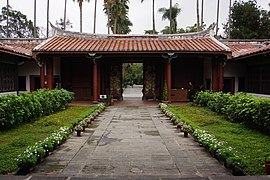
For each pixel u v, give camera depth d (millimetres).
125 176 4824
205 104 15773
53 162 6000
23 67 18750
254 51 14375
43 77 17312
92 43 18453
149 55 17531
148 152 6859
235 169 5066
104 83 20969
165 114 13602
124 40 19734
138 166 5758
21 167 5230
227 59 16859
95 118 12445
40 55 16812
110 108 16359
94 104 17328
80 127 8852
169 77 17375
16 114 9414
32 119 11156
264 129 8734
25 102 10227
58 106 14000
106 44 18266
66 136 7910
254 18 34031
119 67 21016
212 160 6156
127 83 49469
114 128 10125
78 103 18359
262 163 5562
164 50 16438
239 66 18641
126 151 6953
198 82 20609
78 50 16406
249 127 9648
